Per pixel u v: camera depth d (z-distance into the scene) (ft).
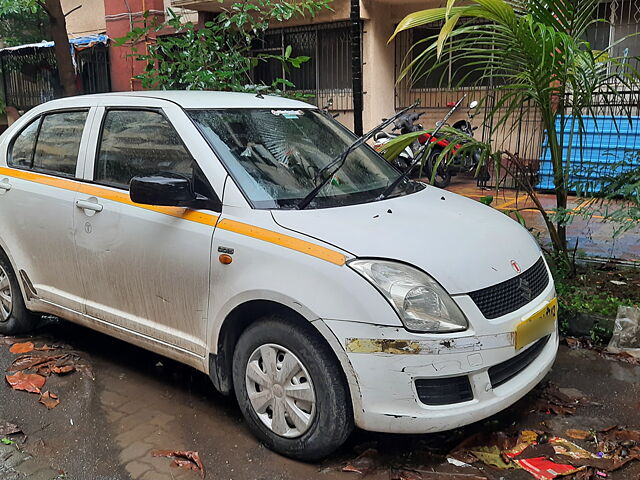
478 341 9.48
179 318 11.60
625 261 19.16
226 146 11.64
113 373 13.91
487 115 19.08
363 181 12.66
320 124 13.89
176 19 23.30
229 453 10.73
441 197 12.85
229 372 11.30
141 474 10.19
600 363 13.97
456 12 14.23
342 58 40.55
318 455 10.07
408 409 9.31
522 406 12.07
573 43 14.17
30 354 14.76
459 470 10.05
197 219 11.12
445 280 9.55
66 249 13.46
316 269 9.61
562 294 16.22
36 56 49.60
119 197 12.44
